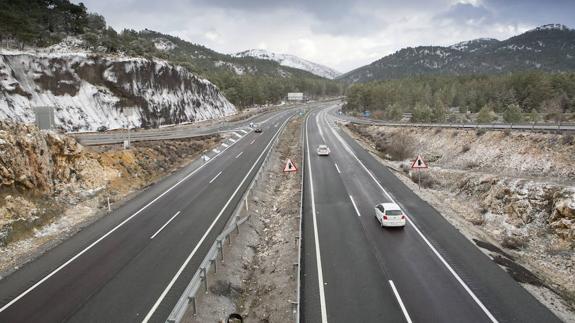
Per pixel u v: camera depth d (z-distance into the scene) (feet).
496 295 40.83
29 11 189.88
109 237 58.65
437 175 100.42
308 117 304.50
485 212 72.84
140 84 182.09
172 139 136.36
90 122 151.74
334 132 201.98
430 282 43.78
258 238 61.26
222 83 368.07
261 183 90.89
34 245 56.80
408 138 149.69
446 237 57.82
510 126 111.34
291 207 73.82
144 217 67.92
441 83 452.35
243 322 38.55
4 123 68.64
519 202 68.74
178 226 62.49
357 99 373.20
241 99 383.04
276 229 64.18
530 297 40.37
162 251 52.54
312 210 72.18
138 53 206.39
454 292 41.47
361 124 221.05
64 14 207.82
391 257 50.80
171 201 77.56
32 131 72.84
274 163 116.78
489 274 45.65
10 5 182.39
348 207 73.82
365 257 50.88
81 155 85.61
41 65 147.74
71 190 76.38
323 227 62.90
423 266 47.96
